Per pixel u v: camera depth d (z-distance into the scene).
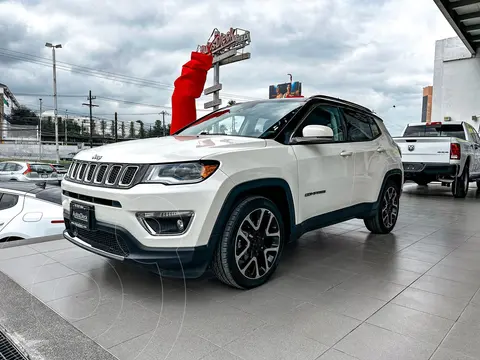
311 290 3.04
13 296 2.84
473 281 3.27
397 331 2.38
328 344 2.22
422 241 4.66
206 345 2.21
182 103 7.63
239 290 3.02
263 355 2.11
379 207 4.77
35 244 4.24
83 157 3.25
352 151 4.08
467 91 15.64
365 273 3.45
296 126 3.55
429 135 9.98
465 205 7.94
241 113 3.95
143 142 3.32
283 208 3.34
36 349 2.16
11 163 15.68
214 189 2.67
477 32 13.77
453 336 2.32
